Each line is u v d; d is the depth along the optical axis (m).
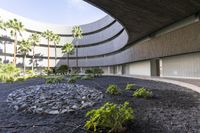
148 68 26.97
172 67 21.33
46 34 49.00
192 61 17.97
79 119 4.74
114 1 10.21
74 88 10.37
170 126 4.00
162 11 11.66
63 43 54.00
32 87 11.66
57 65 52.72
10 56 43.75
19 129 4.05
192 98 7.25
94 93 8.56
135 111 5.36
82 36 52.22
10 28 42.31
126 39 27.58
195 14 11.96
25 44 43.22
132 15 12.73
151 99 7.23
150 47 23.22
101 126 3.84
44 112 5.47
